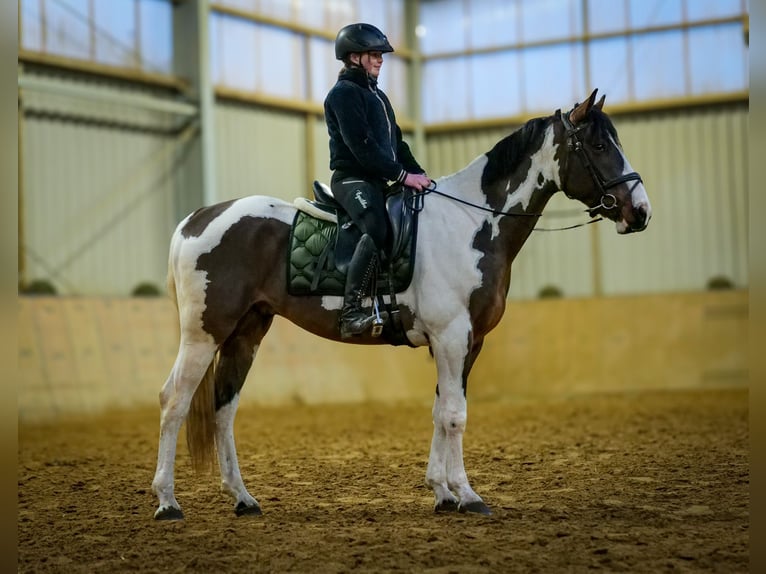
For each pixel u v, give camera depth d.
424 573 3.59
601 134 4.75
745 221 15.92
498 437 8.72
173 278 5.00
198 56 14.14
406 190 4.94
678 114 16.33
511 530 4.32
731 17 15.81
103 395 11.85
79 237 12.90
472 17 17.62
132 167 13.60
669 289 16.34
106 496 5.70
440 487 4.87
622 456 6.93
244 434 9.62
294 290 4.83
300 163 16.12
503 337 15.35
